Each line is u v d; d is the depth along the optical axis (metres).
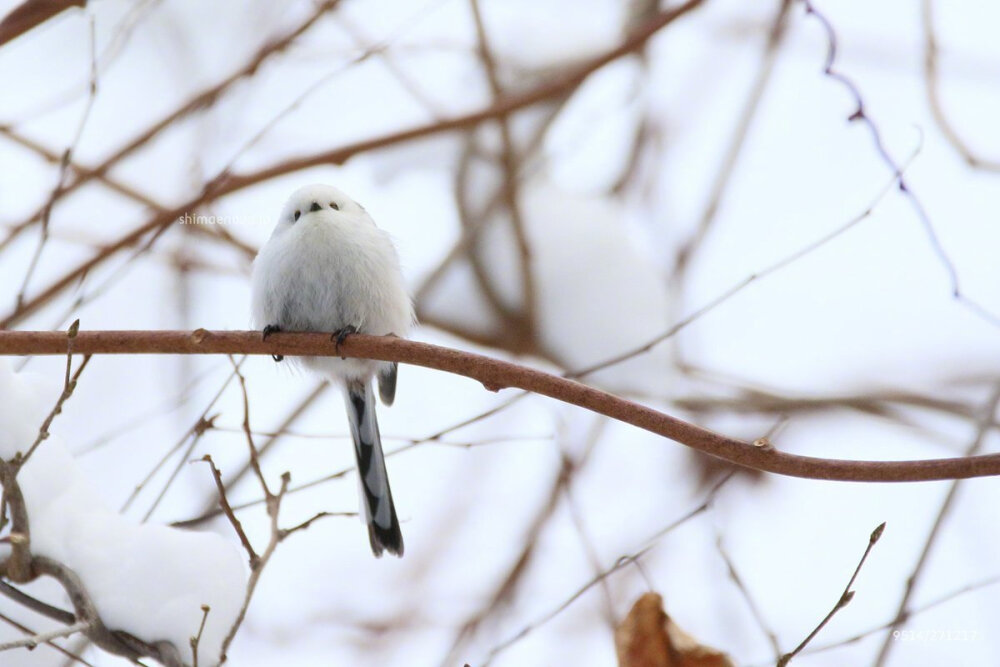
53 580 7.77
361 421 9.35
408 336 9.80
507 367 7.12
